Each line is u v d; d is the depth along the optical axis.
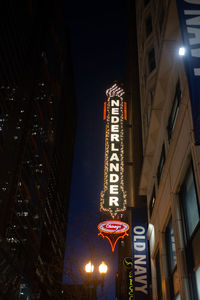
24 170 83.25
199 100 13.72
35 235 90.50
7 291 62.56
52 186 135.12
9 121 71.69
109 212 35.84
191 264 16.47
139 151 60.41
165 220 22.62
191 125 15.79
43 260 100.19
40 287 80.38
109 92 47.50
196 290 15.73
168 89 22.69
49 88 115.12
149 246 31.91
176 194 19.39
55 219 133.62
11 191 72.75
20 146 81.50
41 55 105.44
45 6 114.00
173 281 20.55
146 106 34.03
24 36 86.56
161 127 25.45
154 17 32.53
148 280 30.31
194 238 15.98
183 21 15.19
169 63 23.55
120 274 80.62
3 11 70.12
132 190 56.91
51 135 116.75
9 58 72.94
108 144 41.81
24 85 85.19
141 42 39.97
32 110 91.81
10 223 70.06
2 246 61.44
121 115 44.44
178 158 18.52
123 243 78.31
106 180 38.59
